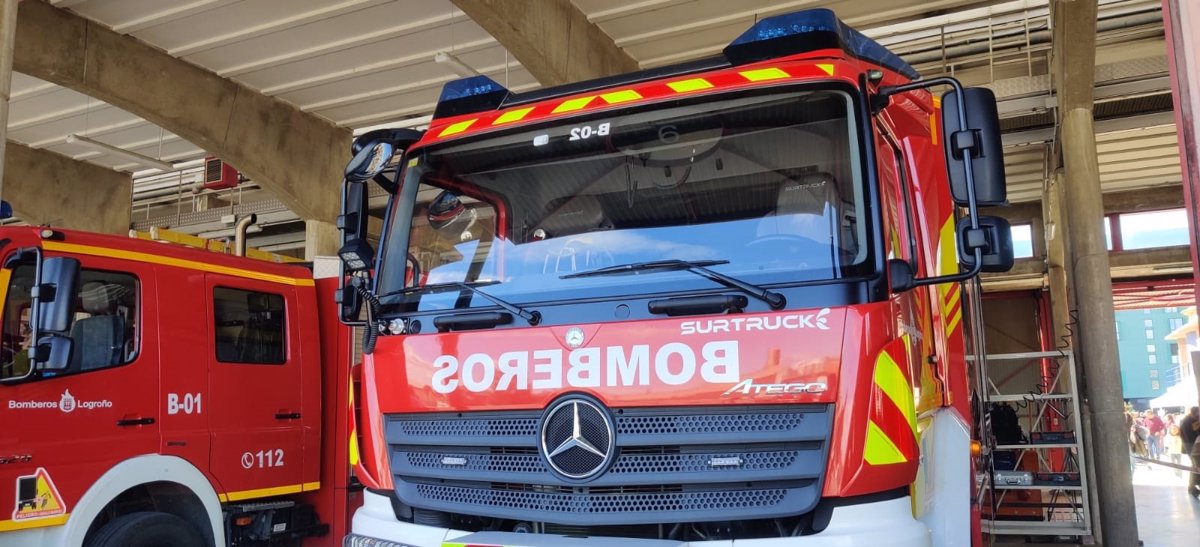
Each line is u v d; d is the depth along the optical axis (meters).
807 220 2.87
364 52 12.46
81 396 5.03
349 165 3.58
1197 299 2.65
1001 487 10.05
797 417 2.65
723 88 3.14
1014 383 22.95
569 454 2.85
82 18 11.62
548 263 3.15
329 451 6.48
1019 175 17.98
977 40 12.45
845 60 3.10
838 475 2.58
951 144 2.83
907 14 11.32
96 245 5.27
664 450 2.77
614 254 3.07
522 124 3.43
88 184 17.58
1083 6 9.04
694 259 2.94
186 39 12.22
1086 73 10.05
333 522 6.39
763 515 2.66
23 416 4.76
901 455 2.63
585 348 2.90
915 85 2.99
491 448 3.02
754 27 3.24
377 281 3.48
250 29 11.80
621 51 12.24
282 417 6.16
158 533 5.20
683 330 2.80
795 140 3.00
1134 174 18.52
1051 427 15.47
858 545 2.54
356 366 3.70
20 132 15.79
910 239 3.49
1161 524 11.52
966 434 4.02
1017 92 11.93
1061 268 16.33
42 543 4.76
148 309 5.47
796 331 2.68
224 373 5.82
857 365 2.62
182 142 16.36
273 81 13.58
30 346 4.55
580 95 3.45
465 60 12.70
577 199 3.24
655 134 3.20
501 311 3.09
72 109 14.64
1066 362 11.98
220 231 17.92
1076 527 9.91
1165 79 11.59
